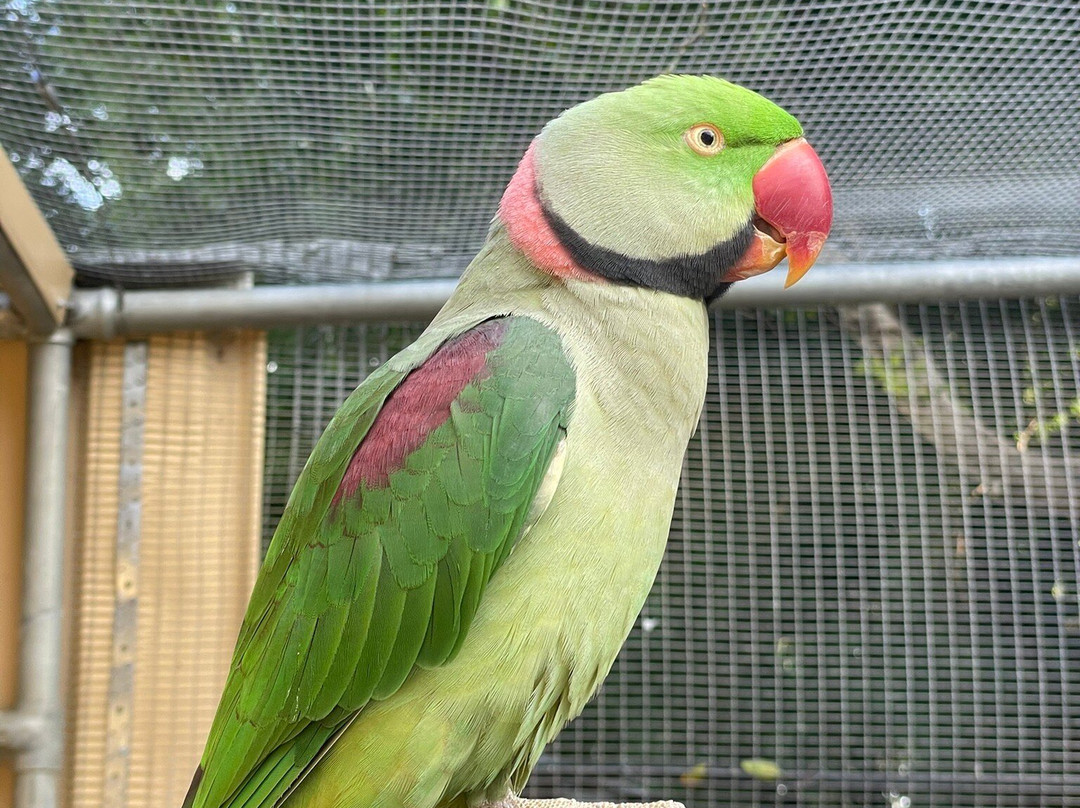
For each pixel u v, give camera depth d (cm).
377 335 90
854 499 90
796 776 88
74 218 84
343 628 71
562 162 74
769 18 81
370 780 71
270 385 88
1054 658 88
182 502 86
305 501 73
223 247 86
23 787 82
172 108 82
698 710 89
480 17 80
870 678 89
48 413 84
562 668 71
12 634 83
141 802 84
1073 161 86
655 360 73
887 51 81
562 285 73
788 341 91
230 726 73
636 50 81
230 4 79
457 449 71
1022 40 81
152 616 85
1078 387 90
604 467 71
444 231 88
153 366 86
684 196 74
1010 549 89
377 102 82
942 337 91
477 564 71
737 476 90
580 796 89
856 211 90
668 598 89
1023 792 88
